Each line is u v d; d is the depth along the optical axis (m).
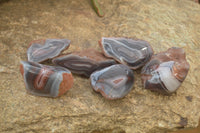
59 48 0.49
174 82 0.46
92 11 0.57
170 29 0.56
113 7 0.58
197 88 0.49
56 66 0.47
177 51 0.49
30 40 0.51
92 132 0.46
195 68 0.51
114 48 0.49
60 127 0.45
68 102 0.46
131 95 0.47
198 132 0.48
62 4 0.57
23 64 0.45
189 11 0.60
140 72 0.49
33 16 0.55
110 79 0.46
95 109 0.46
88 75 0.48
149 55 0.49
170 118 0.47
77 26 0.54
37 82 0.45
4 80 0.47
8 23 0.53
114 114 0.46
